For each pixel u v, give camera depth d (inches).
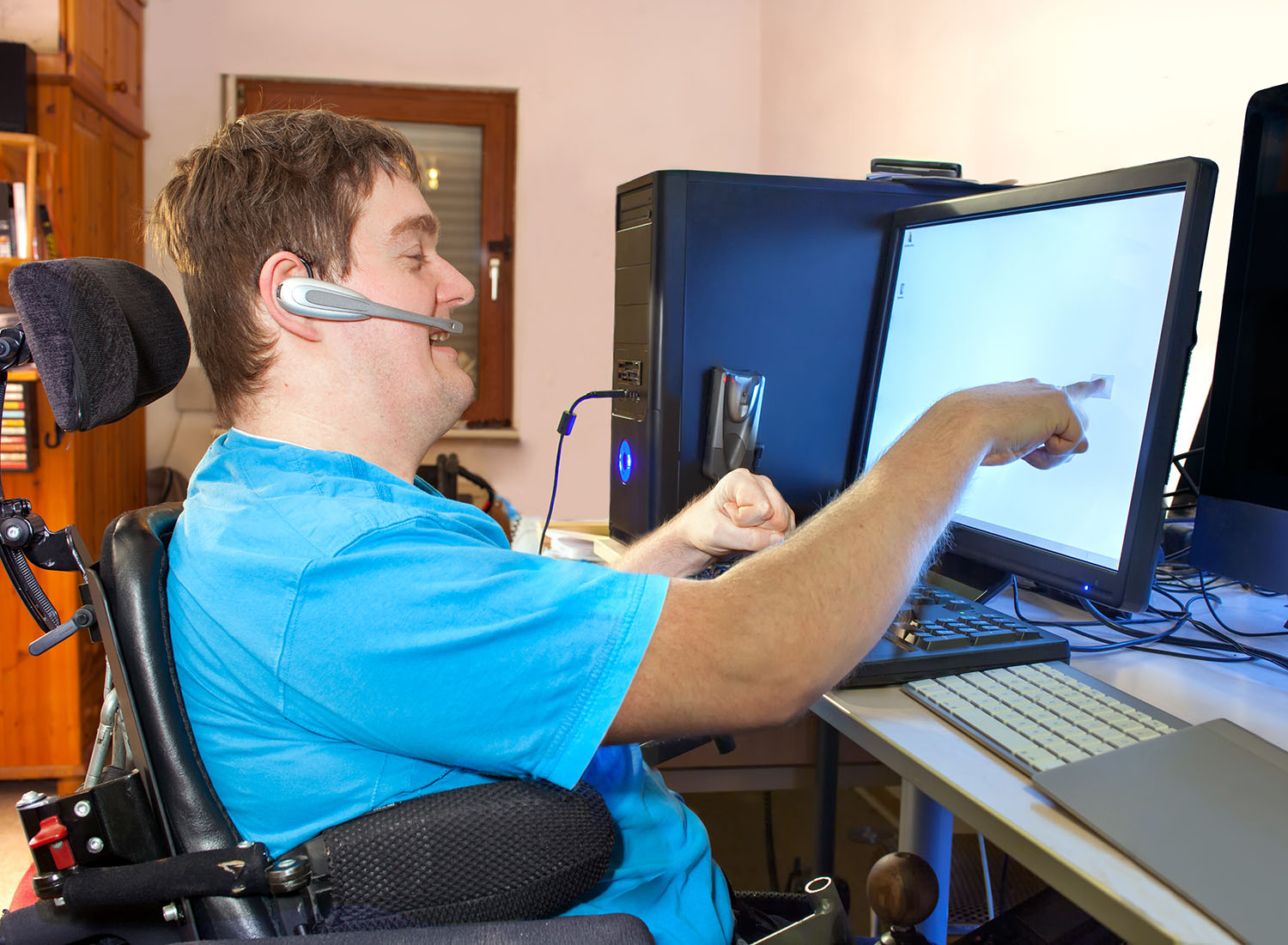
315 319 27.3
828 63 130.8
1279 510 37.2
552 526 66.9
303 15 148.0
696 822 34.3
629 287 55.3
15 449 99.6
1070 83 80.4
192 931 22.0
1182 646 39.5
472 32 152.1
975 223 46.1
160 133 145.5
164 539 27.0
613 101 155.9
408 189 29.1
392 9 150.0
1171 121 69.6
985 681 32.4
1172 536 52.5
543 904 22.8
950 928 60.2
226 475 27.6
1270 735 29.8
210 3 145.6
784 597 24.5
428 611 23.0
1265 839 22.1
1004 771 27.0
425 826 22.4
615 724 23.6
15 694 100.9
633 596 24.1
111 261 25.9
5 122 104.4
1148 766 25.4
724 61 157.6
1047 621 43.5
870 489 27.9
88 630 25.1
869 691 33.1
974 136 95.4
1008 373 43.1
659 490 53.1
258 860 21.6
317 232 27.2
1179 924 19.8
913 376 50.1
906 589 26.2
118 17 132.0
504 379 159.8
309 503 25.0
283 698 23.4
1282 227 37.0
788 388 54.2
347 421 28.1
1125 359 36.8
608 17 154.6
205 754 24.5
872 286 55.0
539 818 22.9
